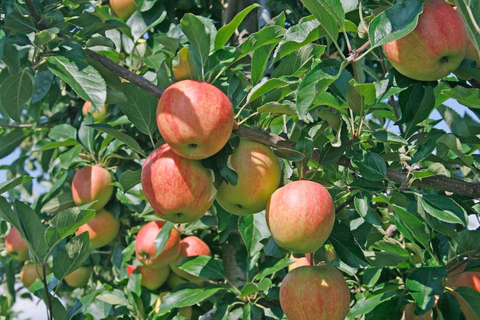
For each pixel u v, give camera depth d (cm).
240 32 361
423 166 261
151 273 354
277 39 212
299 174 219
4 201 197
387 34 182
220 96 187
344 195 246
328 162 208
